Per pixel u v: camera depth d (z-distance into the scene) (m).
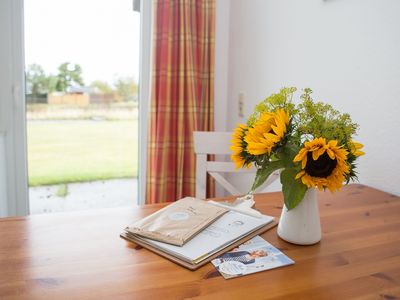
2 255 0.75
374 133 1.29
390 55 1.21
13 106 2.00
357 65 1.35
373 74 1.28
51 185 2.21
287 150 0.77
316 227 0.83
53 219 0.95
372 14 1.27
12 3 1.90
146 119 2.27
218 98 2.38
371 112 1.30
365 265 0.74
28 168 2.13
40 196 2.20
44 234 0.86
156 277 0.68
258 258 0.76
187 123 2.11
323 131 0.74
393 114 1.21
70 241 0.82
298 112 0.78
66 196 2.26
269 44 1.90
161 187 2.09
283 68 1.79
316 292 0.64
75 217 0.97
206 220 0.91
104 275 0.68
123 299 0.60
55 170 2.20
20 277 0.66
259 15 1.97
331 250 0.81
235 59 2.27
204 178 1.54
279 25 1.80
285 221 0.85
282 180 0.79
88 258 0.74
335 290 0.65
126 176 2.38
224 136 1.53
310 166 0.71
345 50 1.40
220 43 2.33
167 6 1.97
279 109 0.79
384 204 1.12
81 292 0.62
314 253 0.79
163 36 1.99
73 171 2.25
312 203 0.83
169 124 2.09
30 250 0.77
